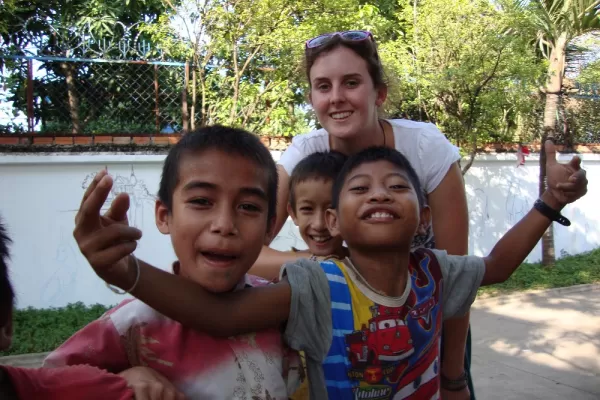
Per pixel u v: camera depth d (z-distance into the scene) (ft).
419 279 5.40
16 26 24.09
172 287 4.14
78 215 3.57
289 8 23.13
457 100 27.81
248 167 4.28
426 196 6.98
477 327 22.68
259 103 25.54
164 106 24.86
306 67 7.09
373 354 4.99
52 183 21.86
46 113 24.00
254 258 4.36
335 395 4.97
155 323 4.43
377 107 7.23
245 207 4.29
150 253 23.06
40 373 3.86
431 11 26.73
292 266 4.96
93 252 3.61
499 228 31.99
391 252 5.03
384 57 25.67
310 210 6.73
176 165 4.36
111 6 27.55
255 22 22.72
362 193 4.99
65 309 21.53
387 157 5.13
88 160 22.03
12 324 4.08
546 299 27.12
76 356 4.34
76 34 22.85
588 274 31.04
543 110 33.91
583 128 36.17
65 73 23.67
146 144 22.97
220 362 4.40
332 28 23.29
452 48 26.50
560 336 21.34
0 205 21.34
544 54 31.30
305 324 4.80
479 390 16.05
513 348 19.92
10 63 22.63
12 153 21.30
